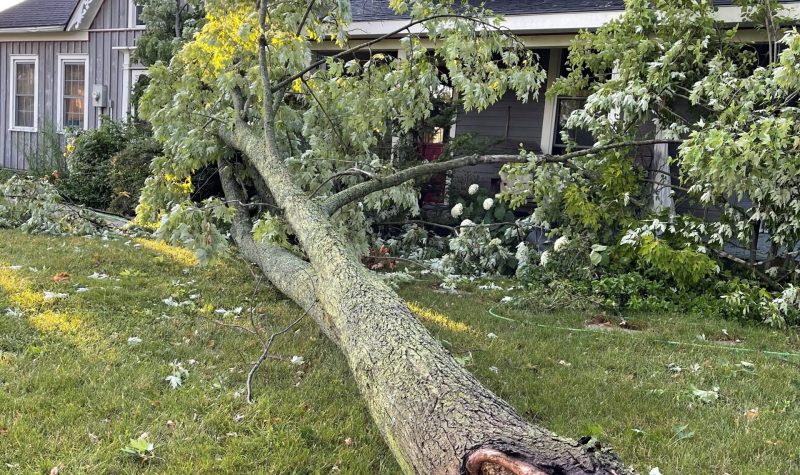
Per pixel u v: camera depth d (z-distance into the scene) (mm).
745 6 6227
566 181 6109
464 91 4926
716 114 5688
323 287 3020
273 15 5223
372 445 2658
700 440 2848
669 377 3709
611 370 3803
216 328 4043
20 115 14594
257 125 5570
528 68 4949
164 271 5562
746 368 3924
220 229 6574
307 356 3660
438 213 7934
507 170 6180
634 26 6227
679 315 5207
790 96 4859
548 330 4590
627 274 5648
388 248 6961
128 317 4105
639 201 6207
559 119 9578
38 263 5402
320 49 9648
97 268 5465
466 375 2062
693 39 5996
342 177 5461
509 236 6676
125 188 8727
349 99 5441
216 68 5316
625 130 6125
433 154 9547
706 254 5629
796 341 4625
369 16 8891
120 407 2799
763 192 4898
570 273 5910
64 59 13711
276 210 5355
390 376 2117
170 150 5926
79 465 2314
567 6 7680
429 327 4477
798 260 5629
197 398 2939
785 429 2996
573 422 2984
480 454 1574
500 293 5770
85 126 13602
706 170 4547
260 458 2473
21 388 2902
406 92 5289
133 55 11367
